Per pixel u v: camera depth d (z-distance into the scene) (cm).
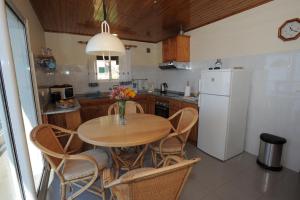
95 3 230
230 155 257
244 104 259
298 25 206
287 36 217
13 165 142
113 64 449
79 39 402
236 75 236
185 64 382
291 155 226
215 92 252
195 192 183
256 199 173
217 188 190
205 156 266
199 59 355
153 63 504
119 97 189
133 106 274
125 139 149
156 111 414
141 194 91
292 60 215
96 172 143
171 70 443
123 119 199
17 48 173
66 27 344
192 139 311
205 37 335
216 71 247
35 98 209
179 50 364
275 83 235
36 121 211
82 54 409
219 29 305
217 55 314
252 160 252
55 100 300
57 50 382
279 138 224
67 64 396
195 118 192
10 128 134
